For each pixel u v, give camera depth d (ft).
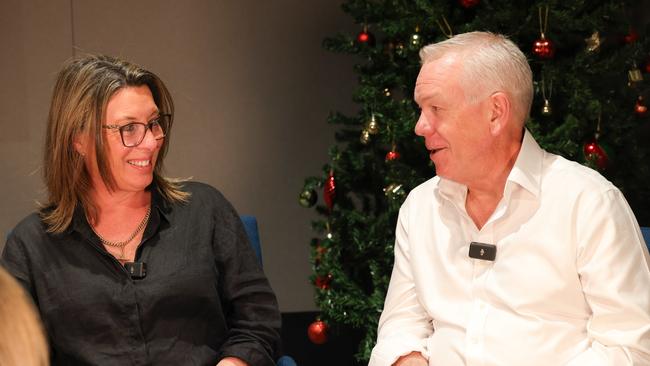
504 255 5.96
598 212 5.65
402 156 10.06
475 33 6.04
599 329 5.60
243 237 7.10
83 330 6.42
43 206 6.84
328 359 12.51
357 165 10.15
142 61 12.27
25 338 2.27
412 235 6.51
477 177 6.03
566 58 9.30
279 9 12.49
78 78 6.50
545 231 5.81
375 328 9.81
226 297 6.98
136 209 6.79
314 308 13.10
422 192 6.63
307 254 13.07
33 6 11.93
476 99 5.80
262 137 12.73
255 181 12.80
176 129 12.49
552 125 9.25
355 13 9.98
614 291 5.50
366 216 10.14
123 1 12.12
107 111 6.41
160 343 6.49
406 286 6.61
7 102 12.03
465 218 6.20
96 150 6.44
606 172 9.80
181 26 12.30
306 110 12.76
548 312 5.81
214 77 12.49
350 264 10.43
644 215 10.27
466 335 5.98
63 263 6.53
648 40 9.23
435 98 5.86
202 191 7.13
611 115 9.41
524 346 5.78
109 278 6.49
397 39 9.75
